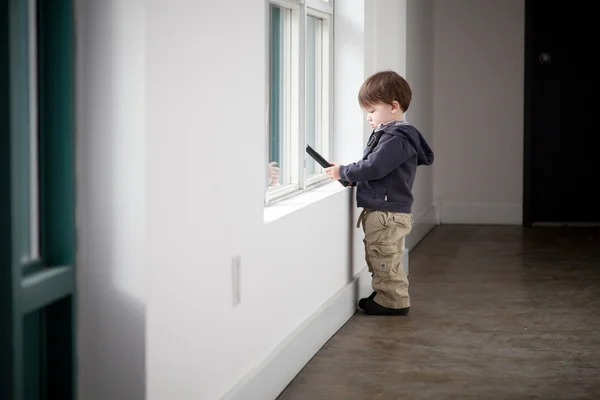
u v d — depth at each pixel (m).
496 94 7.05
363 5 3.88
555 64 6.99
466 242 6.13
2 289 1.54
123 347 1.80
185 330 1.99
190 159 1.99
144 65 1.74
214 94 2.12
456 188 7.17
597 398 2.68
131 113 1.76
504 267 5.12
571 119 7.01
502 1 6.99
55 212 1.74
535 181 7.09
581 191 7.05
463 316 3.83
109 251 1.79
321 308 3.30
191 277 2.02
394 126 3.64
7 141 1.51
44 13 1.71
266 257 2.60
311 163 3.77
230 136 2.25
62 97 1.72
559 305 4.07
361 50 3.89
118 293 1.79
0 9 1.49
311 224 3.15
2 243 1.53
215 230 2.16
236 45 2.28
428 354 3.20
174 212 1.91
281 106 3.33
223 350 2.25
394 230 3.73
